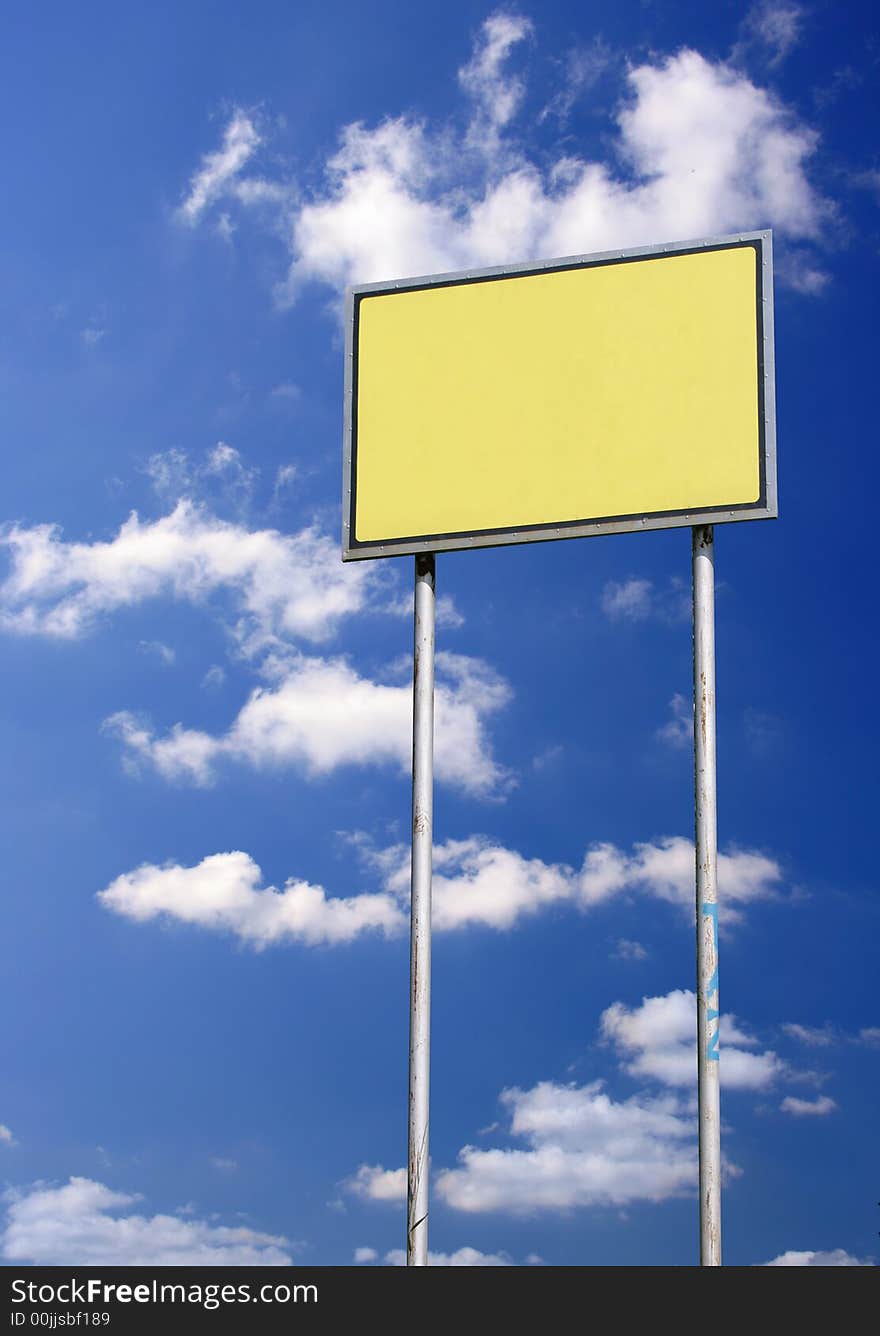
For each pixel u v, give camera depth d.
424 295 9.63
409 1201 8.62
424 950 8.93
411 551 9.34
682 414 9.06
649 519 8.98
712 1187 8.21
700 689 8.77
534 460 9.24
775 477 8.85
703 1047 8.38
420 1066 8.78
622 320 9.27
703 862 8.59
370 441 9.55
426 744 9.18
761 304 9.07
